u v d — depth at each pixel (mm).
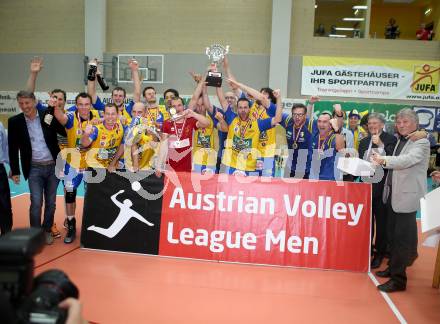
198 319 3018
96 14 12742
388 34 14234
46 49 13477
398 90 11844
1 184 4566
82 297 3316
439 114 11625
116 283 3637
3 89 13719
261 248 4262
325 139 5070
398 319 3119
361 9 14258
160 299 3340
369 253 4160
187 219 4371
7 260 1057
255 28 12648
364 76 11906
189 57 12703
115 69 12891
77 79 13336
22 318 976
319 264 4195
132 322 2930
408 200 3572
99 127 4832
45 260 4164
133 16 13016
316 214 4238
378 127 4340
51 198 4801
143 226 4445
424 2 16219
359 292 3639
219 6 12703
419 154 3492
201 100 5715
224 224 4316
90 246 4543
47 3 13328
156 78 12883
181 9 12828
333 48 12414
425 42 12094
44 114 4617
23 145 4582
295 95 12328
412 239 3656
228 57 12586
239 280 3818
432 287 3828
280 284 3760
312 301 3410
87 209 4570
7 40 13625
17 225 5508
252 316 3100
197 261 4301
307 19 12383
